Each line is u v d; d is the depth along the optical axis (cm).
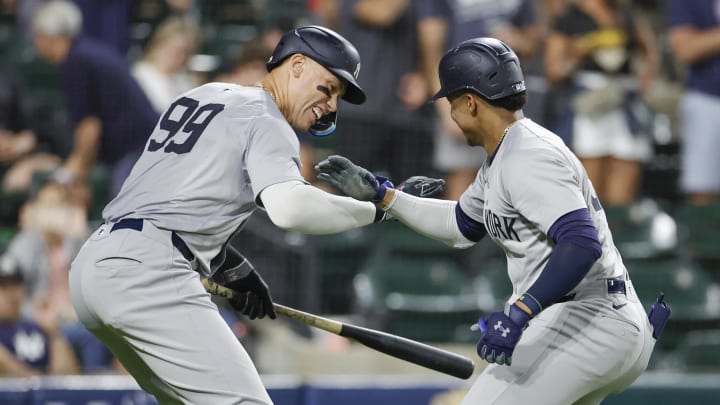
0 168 2734
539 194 1131
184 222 1160
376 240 2789
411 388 2062
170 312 1147
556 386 1160
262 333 2514
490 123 1208
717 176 2828
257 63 2644
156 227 1159
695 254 2819
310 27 1237
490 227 1228
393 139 2759
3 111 2761
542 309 1111
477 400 1176
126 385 1975
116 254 1148
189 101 1223
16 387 1927
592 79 2747
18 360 2184
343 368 2423
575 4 2762
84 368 2298
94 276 1153
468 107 1213
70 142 2734
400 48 2745
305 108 1224
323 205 1139
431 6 2720
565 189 1130
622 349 1167
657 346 2683
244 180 1181
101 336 1227
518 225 1189
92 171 2698
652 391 2138
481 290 2702
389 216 1341
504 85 1188
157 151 1196
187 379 1145
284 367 2450
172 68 2766
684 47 2817
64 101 2814
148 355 1159
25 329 2211
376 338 1294
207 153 1166
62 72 2697
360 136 2750
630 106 2786
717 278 2822
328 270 2720
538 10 2780
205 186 1160
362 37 2734
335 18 2778
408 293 2675
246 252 2608
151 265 1146
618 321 1171
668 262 2783
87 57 2681
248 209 1206
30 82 2917
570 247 1106
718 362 2592
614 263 1199
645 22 2980
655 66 2883
